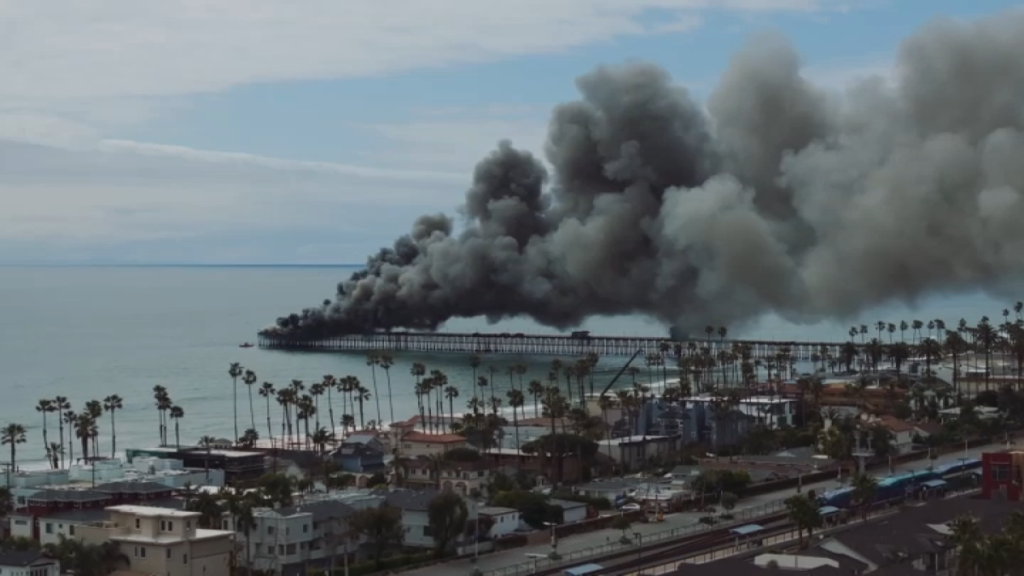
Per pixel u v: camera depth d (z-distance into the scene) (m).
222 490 130.62
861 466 171.50
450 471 166.62
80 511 127.25
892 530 110.44
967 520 99.12
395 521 121.56
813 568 95.00
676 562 112.19
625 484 157.88
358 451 193.62
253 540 119.12
